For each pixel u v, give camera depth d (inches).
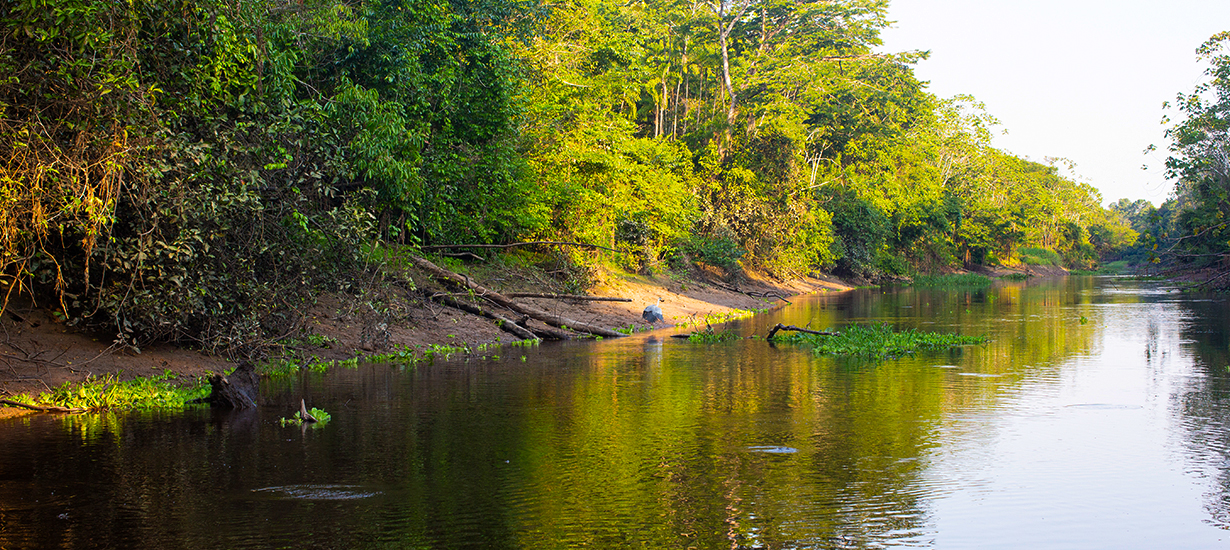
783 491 303.4
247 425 402.9
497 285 913.5
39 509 277.6
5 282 436.8
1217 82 1664.6
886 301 1569.9
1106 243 5344.5
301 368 585.6
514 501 289.3
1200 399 490.6
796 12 2138.3
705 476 322.0
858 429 406.9
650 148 1422.2
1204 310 1258.6
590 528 263.3
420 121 767.7
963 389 526.0
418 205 781.3
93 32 431.2
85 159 438.6
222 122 514.0
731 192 1830.7
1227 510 285.0
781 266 1913.1
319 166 592.4
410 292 758.5
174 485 303.7
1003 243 3986.2
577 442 375.9
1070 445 375.2
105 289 486.3
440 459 343.3
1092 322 1045.2
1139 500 296.4
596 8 1318.9
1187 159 1715.1
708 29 2016.5
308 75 685.3
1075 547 251.6
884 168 2709.2
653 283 1337.4
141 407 442.3
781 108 1983.3
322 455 347.3
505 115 898.1
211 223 495.2
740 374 586.9
